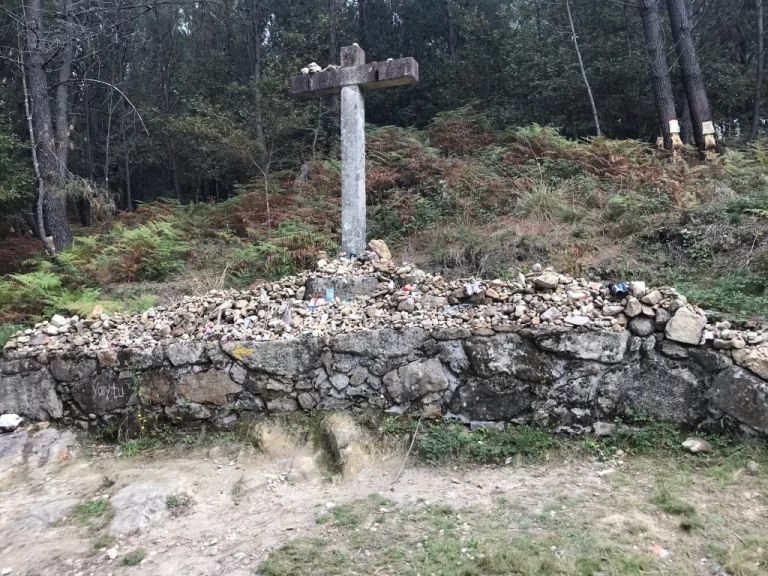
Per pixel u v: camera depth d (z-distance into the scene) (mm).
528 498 3260
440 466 3758
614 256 5453
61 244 9945
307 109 12555
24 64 9680
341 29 15469
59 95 11680
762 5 13789
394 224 7086
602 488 3297
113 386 4605
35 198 11445
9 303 6371
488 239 5930
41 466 4285
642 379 3748
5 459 4332
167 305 5547
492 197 7148
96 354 4652
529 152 8383
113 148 16875
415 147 8891
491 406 3971
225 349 4422
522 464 3680
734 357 3549
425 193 7961
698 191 6484
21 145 10938
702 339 3637
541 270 4633
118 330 4934
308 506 3406
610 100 12859
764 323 3871
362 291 4898
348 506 3346
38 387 4801
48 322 5234
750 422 3451
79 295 6348
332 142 13250
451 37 17828
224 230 8727
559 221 6328
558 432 3834
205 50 17281
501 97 13617
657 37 10141
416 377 4117
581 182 7148
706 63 12648
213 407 4438
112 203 10164
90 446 4523
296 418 4285
